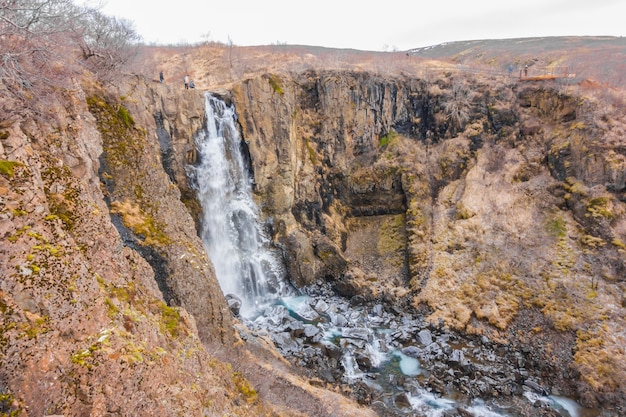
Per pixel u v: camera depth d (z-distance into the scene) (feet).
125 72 71.00
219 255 89.30
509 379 64.64
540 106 103.40
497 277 83.15
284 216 98.99
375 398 60.29
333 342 74.43
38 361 20.45
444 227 97.25
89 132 45.73
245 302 90.22
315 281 97.60
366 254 101.96
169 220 53.83
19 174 26.07
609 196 82.12
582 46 168.35
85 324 24.02
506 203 93.45
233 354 53.21
